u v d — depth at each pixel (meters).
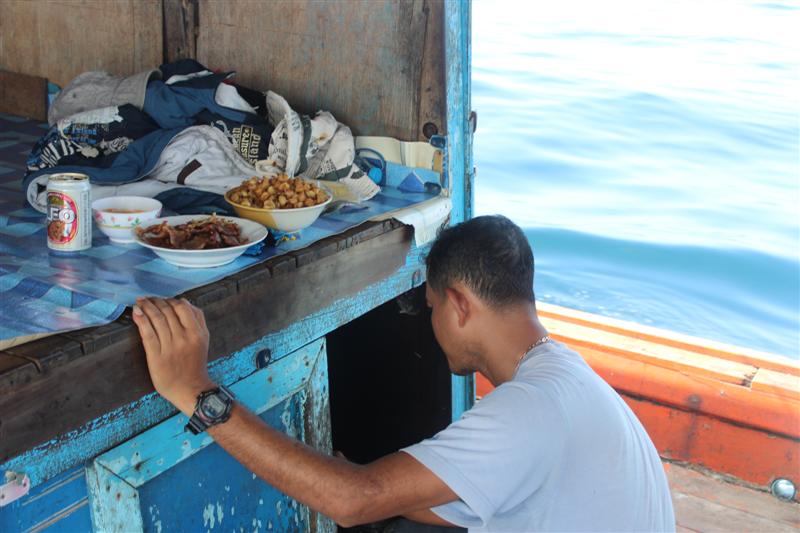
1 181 2.49
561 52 10.49
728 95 8.65
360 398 3.10
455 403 2.92
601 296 4.96
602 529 1.50
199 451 1.85
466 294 1.63
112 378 1.51
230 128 2.48
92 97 2.67
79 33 3.28
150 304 1.55
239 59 2.88
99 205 2.00
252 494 2.05
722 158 7.05
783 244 5.56
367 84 2.61
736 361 3.42
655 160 6.98
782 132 7.61
